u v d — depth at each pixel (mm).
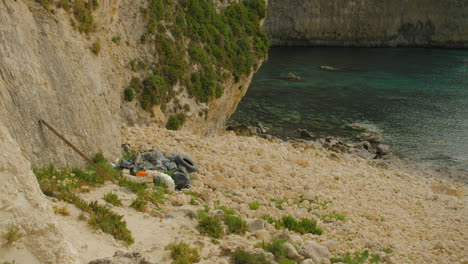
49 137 16125
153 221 14844
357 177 28203
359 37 101625
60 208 13195
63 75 17250
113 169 18875
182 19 34438
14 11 15492
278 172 24359
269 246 14453
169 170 20641
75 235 12062
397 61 80438
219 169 22453
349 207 21781
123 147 22469
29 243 9117
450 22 100000
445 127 44562
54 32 17312
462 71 70812
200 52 34500
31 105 15484
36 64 16094
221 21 38188
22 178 9383
